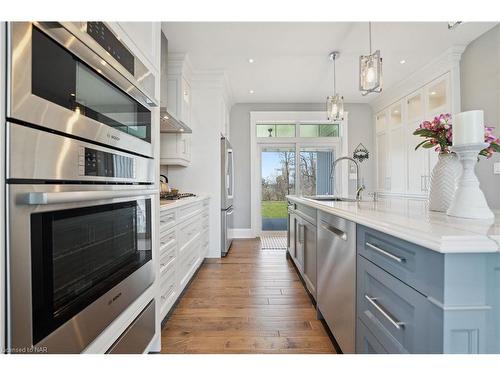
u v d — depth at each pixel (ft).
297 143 18.40
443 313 2.44
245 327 6.29
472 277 2.45
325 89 15.60
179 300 7.79
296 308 7.28
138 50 4.32
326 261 6.00
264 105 17.97
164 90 8.63
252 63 12.10
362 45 10.59
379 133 17.53
